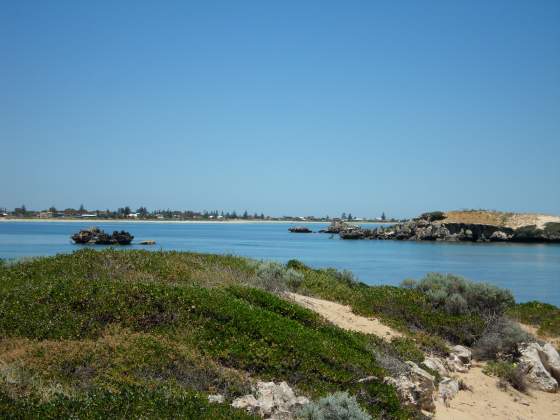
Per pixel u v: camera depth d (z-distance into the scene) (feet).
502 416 44.06
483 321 65.26
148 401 29.43
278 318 48.39
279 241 449.48
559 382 56.18
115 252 76.33
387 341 55.62
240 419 29.45
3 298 47.44
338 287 78.18
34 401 28.12
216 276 67.21
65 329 41.57
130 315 44.29
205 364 37.19
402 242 461.37
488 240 452.76
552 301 141.08
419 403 41.52
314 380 39.11
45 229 598.75
